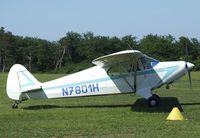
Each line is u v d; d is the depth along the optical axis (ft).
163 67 47.44
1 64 376.07
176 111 36.70
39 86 47.47
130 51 41.96
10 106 49.11
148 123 34.37
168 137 28.45
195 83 89.81
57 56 372.17
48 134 30.35
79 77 47.80
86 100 54.75
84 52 362.94
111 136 29.30
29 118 38.34
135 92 47.39
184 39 317.01
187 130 30.94
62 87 47.57
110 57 42.47
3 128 32.99
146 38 347.97
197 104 48.78
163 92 66.69
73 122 35.58
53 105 49.52
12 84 47.44
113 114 40.47
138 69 47.19
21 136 29.76
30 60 375.45
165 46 325.01
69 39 370.94
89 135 29.81
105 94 47.75
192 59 278.05
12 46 379.55
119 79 47.32
